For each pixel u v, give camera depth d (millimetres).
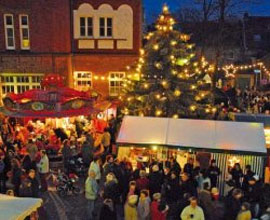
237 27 45656
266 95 31938
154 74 17516
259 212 10891
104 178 13023
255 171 13188
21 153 15422
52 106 17391
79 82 24969
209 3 28938
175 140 12992
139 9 24594
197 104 17391
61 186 13828
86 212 12461
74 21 24391
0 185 13273
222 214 10594
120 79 25141
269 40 48156
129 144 12938
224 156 13289
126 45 24859
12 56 23688
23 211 6309
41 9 23469
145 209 10172
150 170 12242
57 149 16844
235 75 44594
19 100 17656
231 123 13945
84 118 20203
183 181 11438
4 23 23359
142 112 17172
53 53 23891
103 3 24359
